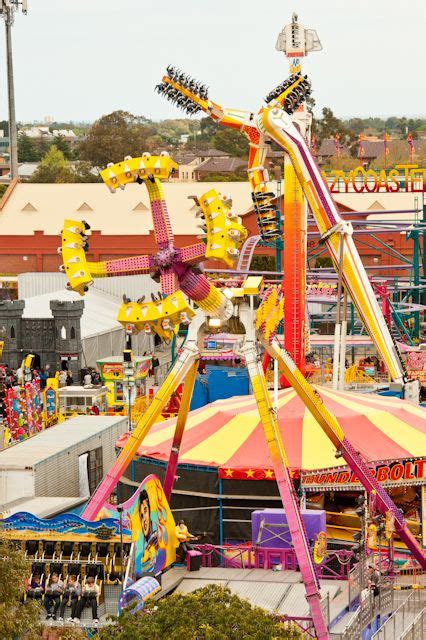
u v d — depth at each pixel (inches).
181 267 2017.7
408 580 2257.6
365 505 2078.0
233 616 1569.9
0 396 3988.7
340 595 2010.3
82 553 1996.8
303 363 3518.7
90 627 1904.5
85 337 4773.6
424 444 2559.1
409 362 4207.7
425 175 6186.0
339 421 2583.7
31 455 2605.8
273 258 7140.8
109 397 3848.4
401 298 6230.3
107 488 2043.6
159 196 2023.9
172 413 3742.6
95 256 7377.0
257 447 2497.5
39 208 7578.7
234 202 7258.9
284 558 2174.0
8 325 4739.2
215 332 2068.2
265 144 3309.5
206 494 2449.6
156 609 1715.1
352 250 3250.5
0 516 2133.4
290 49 3850.9
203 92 3262.8
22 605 1721.2
